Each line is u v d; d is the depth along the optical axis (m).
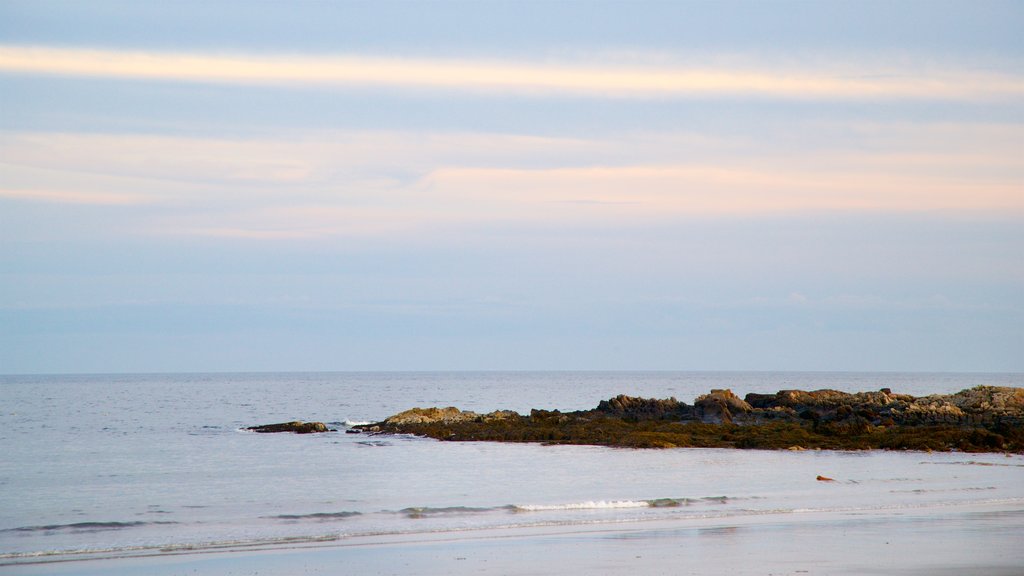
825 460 58.25
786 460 58.28
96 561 27.75
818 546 29.02
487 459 59.41
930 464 55.50
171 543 30.67
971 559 26.83
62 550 29.47
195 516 37.00
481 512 37.09
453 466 55.28
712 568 25.81
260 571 26.11
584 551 28.44
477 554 28.17
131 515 37.38
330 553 28.58
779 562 26.52
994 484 45.34
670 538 30.61
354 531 32.75
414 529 33.09
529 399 167.38
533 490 44.16
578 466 55.03
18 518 36.78
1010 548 28.58
